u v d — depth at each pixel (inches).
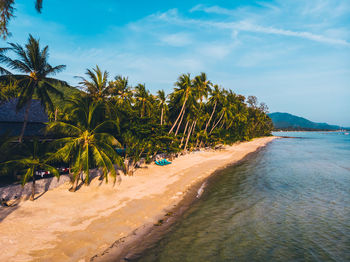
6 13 585.3
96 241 443.5
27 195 634.8
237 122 2425.0
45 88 844.6
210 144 2394.2
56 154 618.8
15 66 757.9
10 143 619.2
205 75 1609.3
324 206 700.7
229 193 825.5
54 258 377.4
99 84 886.4
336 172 1245.1
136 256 409.7
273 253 435.2
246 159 1726.1
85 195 685.9
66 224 499.8
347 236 508.1
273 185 948.0
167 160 1396.4
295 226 557.9
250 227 548.1
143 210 616.7
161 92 1434.5
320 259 418.0
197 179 1016.2
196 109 1644.9
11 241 412.5
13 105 1026.7
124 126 900.6
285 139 5590.6
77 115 683.4
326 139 5615.2
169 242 465.1
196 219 585.6
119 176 913.5
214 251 437.1
